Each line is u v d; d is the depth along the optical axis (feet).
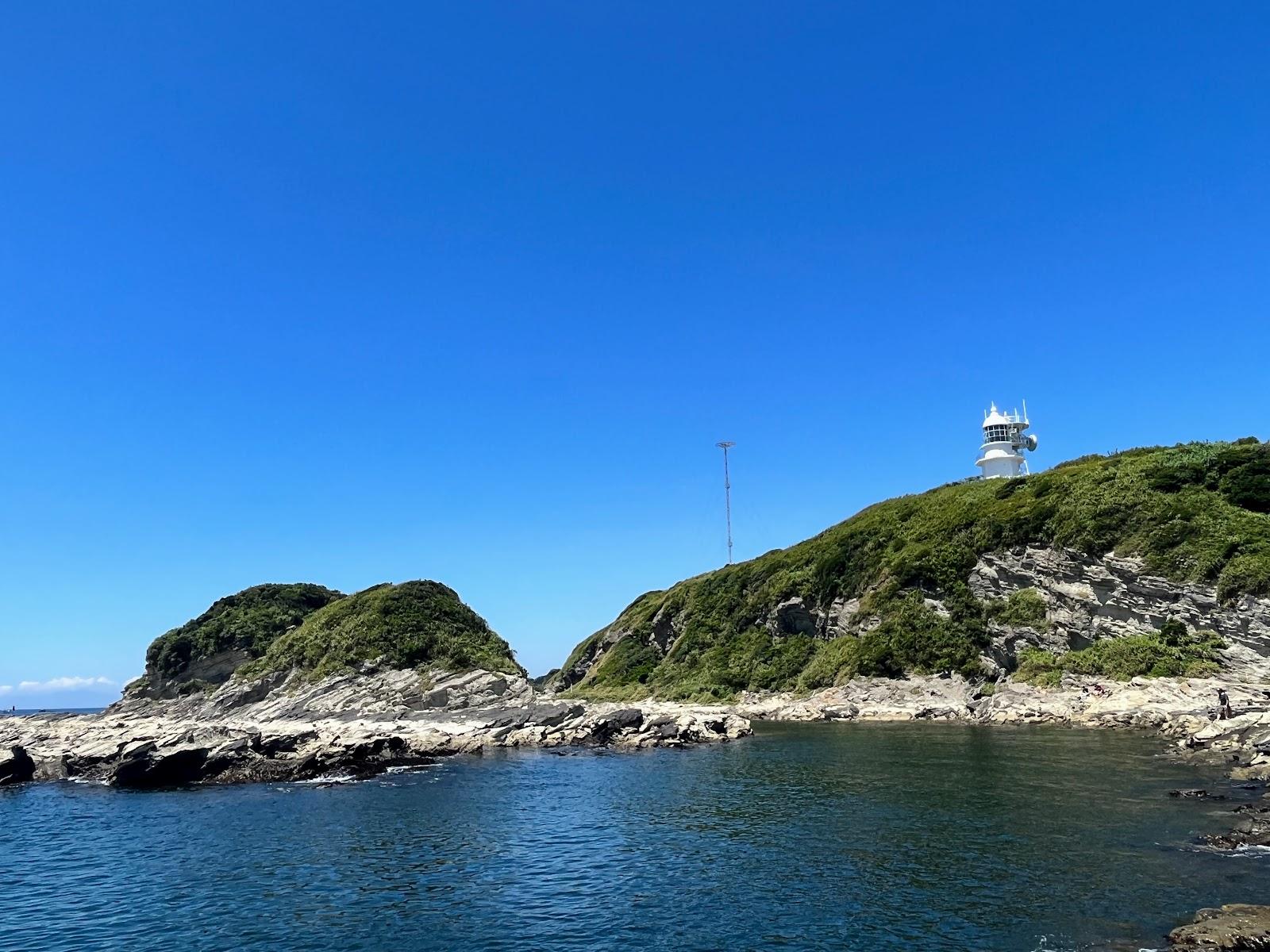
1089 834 90.17
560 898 76.48
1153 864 77.82
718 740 208.54
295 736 179.11
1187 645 211.82
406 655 319.27
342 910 75.05
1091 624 238.07
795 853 89.20
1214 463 248.11
